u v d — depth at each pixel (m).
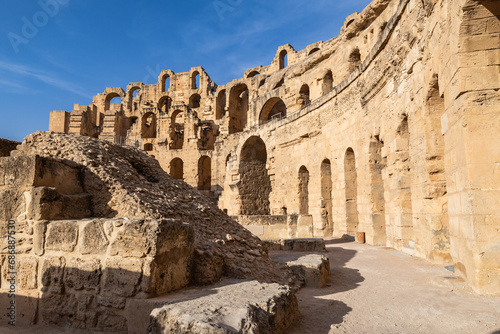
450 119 7.68
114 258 5.26
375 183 16.05
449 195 7.94
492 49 6.88
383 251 12.90
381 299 6.62
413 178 11.39
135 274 5.06
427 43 9.67
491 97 6.78
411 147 11.55
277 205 28.20
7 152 11.20
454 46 7.21
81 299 5.39
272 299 4.89
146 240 5.12
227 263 7.00
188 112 44.94
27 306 5.78
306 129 24.92
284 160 27.78
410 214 12.61
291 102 31.31
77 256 5.57
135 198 6.87
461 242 7.19
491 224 6.44
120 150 9.26
